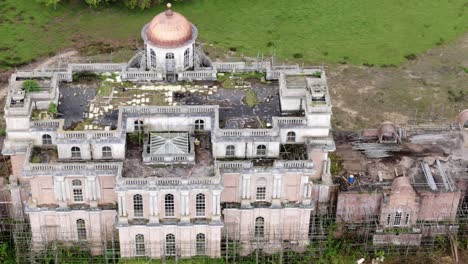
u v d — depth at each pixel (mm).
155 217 109438
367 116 148000
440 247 119625
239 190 112250
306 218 114875
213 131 109875
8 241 118062
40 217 112188
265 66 123125
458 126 130250
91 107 114750
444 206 118812
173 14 119750
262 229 116062
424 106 151375
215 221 110312
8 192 117438
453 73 162000
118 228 110312
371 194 117125
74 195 111000
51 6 179250
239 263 115625
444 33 176500
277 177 110188
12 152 110875
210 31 173125
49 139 111188
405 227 119000
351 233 119875
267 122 113375
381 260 117250
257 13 180625
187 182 106250
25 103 107875
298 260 117188
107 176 109188
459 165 123438
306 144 113062
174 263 113812
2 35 169875
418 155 125250
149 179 105562
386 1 187625
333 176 120250
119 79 120562
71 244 115438
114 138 108312
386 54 167750
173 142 110062
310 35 173375
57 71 119438
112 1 180375
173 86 119500
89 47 166625
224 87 119812
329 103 110438
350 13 182000
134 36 170500
